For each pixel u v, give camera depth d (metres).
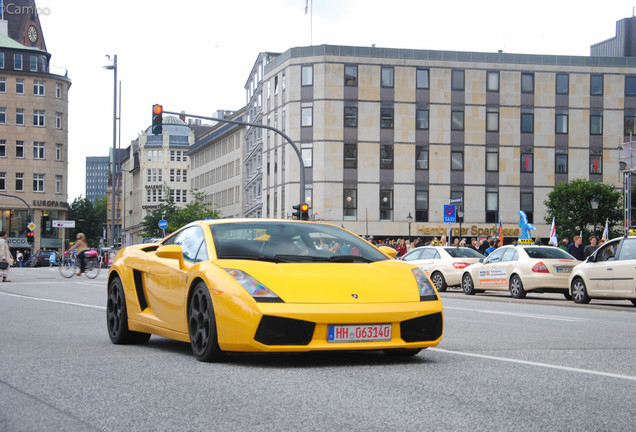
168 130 146.00
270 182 75.50
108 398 5.62
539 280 22.31
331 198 67.88
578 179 67.31
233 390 5.87
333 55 68.19
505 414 5.05
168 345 8.91
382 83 68.62
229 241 7.78
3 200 92.50
